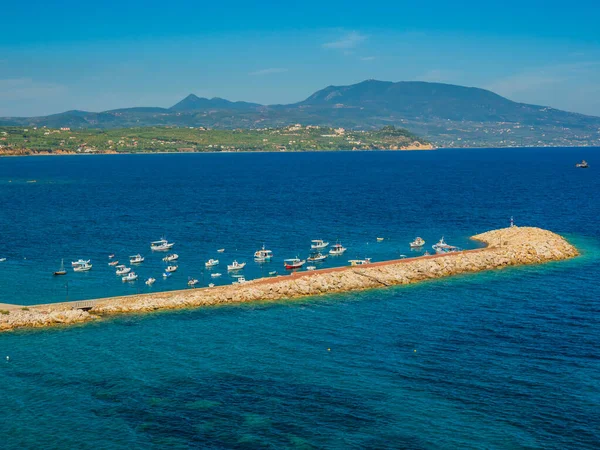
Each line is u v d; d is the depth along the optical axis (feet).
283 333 320.09
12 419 230.07
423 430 219.82
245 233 643.04
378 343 302.86
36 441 215.92
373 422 225.56
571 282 423.64
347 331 322.14
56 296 406.82
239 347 299.38
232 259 522.47
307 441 213.66
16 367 276.62
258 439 215.10
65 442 215.10
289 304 376.27
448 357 283.38
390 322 337.31
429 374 264.72
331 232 647.97
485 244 577.84
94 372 270.67
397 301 381.40
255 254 530.27
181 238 615.57
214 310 363.76
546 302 373.61
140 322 340.39
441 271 453.99
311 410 234.38
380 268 444.14
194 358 285.64
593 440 213.05
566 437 214.90
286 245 581.94
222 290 393.91
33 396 248.11
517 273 454.40
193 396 246.68
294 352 291.99
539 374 263.49
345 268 455.22
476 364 274.77
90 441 215.51
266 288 396.78
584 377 259.80
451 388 250.98
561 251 515.50
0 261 507.71
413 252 548.72
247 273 474.49
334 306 371.15
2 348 299.99
